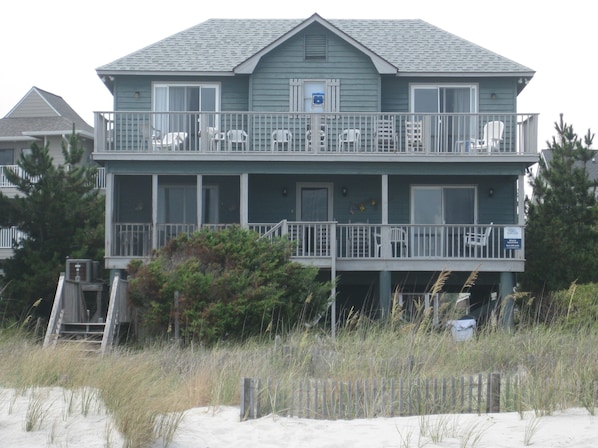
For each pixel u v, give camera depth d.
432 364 14.82
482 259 24.56
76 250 26.89
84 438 10.15
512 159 24.86
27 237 27.59
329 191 26.89
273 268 21.08
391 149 25.50
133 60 26.83
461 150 25.30
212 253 21.25
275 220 26.77
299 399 12.25
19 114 42.91
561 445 10.26
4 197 26.81
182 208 27.06
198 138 26.22
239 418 11.88
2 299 25.86
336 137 25.47
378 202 26.77
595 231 28.20
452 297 26.88
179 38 28.20
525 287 26.80
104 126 25.09
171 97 26.83
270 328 19.31
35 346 17.77
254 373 13.88
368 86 26.59
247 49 27.72
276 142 25.22
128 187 26.98
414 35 28.88
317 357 15.04
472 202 26.88
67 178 28.48
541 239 26.83
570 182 28.56
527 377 13.09
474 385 12.55
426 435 10.86
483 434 10.86
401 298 25.02
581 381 12.90
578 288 22.55
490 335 16.91
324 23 26.31
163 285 20.33
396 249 24.98
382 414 12.29
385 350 15.50
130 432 10.00
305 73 26.58
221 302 19.94
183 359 15.75
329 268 24.36
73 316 22.34
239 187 26.92
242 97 26.88
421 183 26.81
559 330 17.17
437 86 26.98
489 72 26.53
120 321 21.12
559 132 29.84
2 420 10.96
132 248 24.84
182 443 10.52
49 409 11.43
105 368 14.37
